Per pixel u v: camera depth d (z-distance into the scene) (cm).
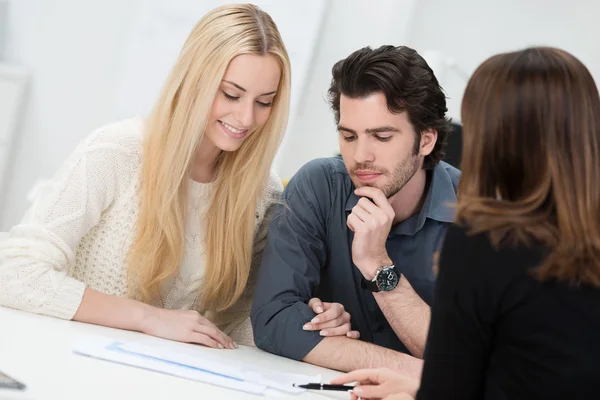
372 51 219
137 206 233
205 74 220
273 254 234
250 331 265
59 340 187
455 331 140
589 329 135
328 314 220
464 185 147
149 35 496
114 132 233
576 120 140
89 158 227
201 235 240
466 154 146
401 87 215
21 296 213
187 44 225
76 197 224
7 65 504
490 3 527
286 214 239
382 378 178
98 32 510
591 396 135
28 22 514
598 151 140
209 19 222
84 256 237
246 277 244
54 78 514
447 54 532
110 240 234
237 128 223
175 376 176
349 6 515
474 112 146
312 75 519
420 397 144
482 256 138
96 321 213
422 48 532
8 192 516
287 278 230
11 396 141
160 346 202
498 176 144
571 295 136
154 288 236
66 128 516
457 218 143
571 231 136
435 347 142
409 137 221
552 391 135
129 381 165
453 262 141
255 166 236
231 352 215
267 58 221
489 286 138
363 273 225
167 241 231
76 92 514
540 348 136
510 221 138
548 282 136
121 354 182
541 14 524
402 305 225
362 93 216
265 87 222
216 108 222
